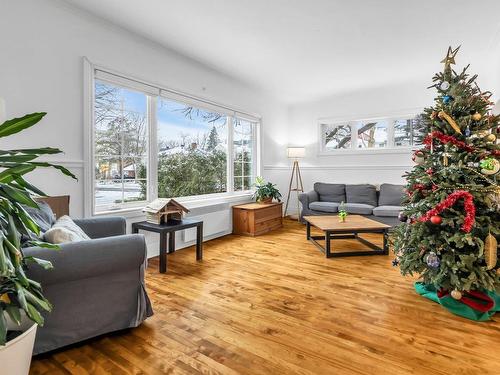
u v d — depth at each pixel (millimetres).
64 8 2787
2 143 2434
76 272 1610
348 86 5496
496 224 2105
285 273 2998
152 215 3279
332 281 2775
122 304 1857
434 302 2318
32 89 2584
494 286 2021
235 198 5137
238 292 2525
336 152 6234
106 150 3293
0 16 2395
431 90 5191
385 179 5762
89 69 2990
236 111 5184
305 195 5539
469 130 2176
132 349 1708
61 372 1512
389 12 2955
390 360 1607
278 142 6441
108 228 2547
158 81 3707
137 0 2752
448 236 2160
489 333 1878
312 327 1956
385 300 2363
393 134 5727
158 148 3955
